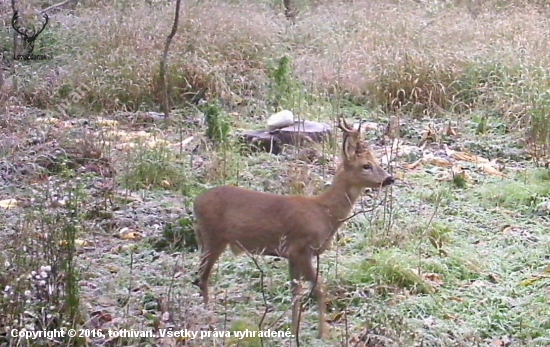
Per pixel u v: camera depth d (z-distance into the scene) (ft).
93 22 52.95
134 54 46.62
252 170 32.89
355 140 21.04
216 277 23.03
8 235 23.82
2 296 18.67
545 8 60.85
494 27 52.95
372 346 19.70
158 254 24.66
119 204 28.63
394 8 58.18
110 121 39.78
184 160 33.37
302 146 35.86
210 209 20.90
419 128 40.45
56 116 40.96
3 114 38.65
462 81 44.86
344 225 27.02
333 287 22.80
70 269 19.65
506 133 40.04
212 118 35.60
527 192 30.86
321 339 20.11
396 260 23.95
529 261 25.30
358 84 45.11
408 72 44.93
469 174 33.88
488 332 21.15
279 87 43.29
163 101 42.32
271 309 21.52
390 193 30.07
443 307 22.20
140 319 20.44
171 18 51.80
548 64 45.39
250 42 50.03
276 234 20.51
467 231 27.58
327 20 58.18
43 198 26.53
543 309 22.12
